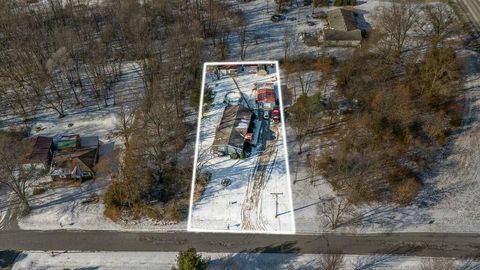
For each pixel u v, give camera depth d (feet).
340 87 259.60
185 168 220.84
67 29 298.35
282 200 204.74
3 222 204.64
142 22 302.04
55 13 320.70
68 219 204.13
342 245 188.24
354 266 180.34
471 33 299.79
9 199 214.48
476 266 178.70
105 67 286.46
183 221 200.44
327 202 203.72
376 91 249.14
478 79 261.44
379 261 181.88
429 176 212.84
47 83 275.80
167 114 240.73
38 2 354.33
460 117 238.07
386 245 187.62
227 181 212.64
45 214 206.80
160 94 254.27
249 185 210.79
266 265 182.70
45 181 221.25
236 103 250.16
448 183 209.36
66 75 275.80
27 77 281.95
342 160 215.92
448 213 197.98
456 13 318.86
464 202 201.67
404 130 223.92
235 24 319.06
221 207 203.10
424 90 252.01
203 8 327.88
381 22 289.74
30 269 185.16
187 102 258.78
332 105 249.75
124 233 197.88
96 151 230.27
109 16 325.83
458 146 224.94
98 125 250.98
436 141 226.79
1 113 262.26
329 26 308.81
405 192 204.74
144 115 244.83
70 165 219.20
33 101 268.41
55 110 261.65
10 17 302.04
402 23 277.23
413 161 218.79
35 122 255.09
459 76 263.49
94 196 213.46
